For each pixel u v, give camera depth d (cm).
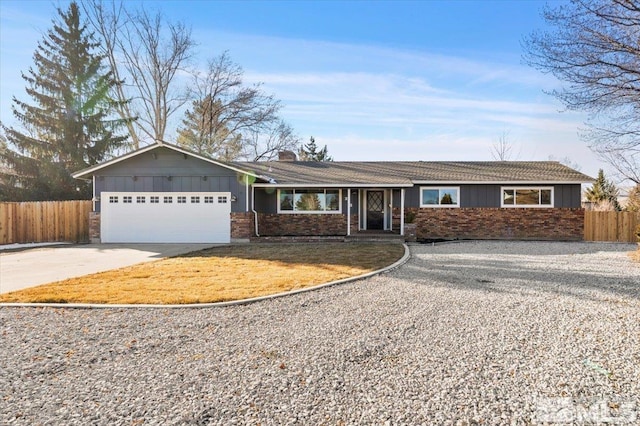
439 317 538
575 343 437
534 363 384
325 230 1786
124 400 312
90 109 2628
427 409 298
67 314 555
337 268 924
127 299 630
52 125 2544
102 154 2634
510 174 1806
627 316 539
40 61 2575
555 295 663
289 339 452
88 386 337
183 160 1611
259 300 631
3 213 1588
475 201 1753
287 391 327
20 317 541
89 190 2559
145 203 1619
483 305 600
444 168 1962
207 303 607
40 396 320
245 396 318
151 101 2744
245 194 1598
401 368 372
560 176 1745
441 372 364
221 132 2991
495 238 1736
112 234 1625
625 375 356
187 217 1609
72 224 1750
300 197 1792
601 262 1038
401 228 1628
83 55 2630
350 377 353
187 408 299
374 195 1853
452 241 1631
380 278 816
